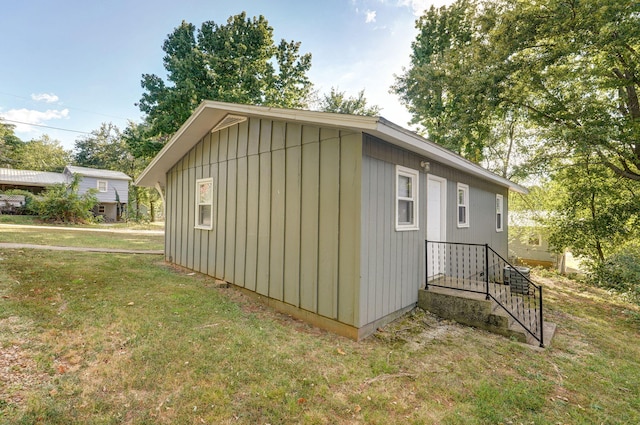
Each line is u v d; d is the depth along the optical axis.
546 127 11.20
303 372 2.99
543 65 10.16
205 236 6.87
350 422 2.33
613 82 9.37
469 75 11.98
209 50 15.00
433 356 3.56
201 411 2.31
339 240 4.14
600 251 11.94
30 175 22.31
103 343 3.23
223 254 6.29
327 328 4.26
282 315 4.76
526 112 11.90
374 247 4.20
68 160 37.56
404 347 3.78
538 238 16.25
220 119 6.33
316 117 4.04
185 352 3.18
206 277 6.70
